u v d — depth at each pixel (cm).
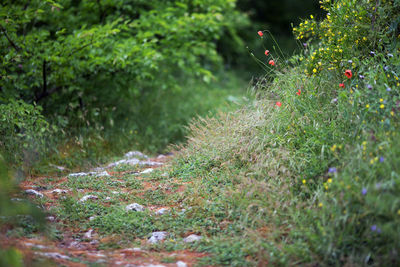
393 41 798
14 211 577
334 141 660
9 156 912
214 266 520
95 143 1165
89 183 848
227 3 1736
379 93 655
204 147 931
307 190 621
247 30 2508
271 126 809
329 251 494
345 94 691
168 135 1378
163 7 1515
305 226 562
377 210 497
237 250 550
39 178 914
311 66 840
